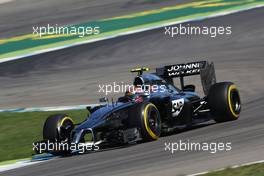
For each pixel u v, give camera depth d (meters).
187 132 45.97
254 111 52.56
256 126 44.47
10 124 61.25
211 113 47.84
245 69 77.00
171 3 129.50
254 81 70.06
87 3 141.62
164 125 44.94
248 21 104.50
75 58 97.06
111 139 41.50
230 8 115.62
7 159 46.28
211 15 111.94
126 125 42.75
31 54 102.50
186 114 46.88
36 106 72.00
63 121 43.84
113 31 110.75
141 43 100.31
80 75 86.75
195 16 112.94
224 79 73.31
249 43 92.19
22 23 129.50
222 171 31.58
